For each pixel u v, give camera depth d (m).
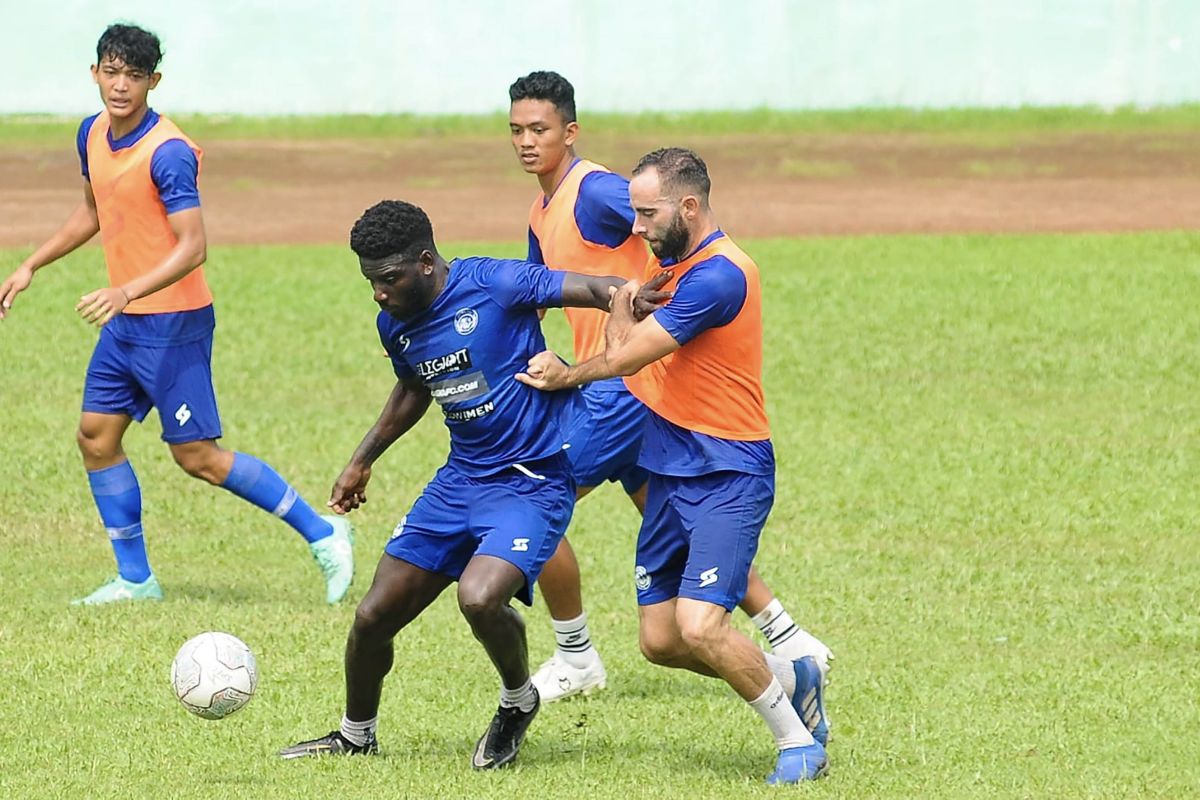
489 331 22.69
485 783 22.55
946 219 84.12
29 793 21.89
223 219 85.12
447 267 22.88
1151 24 113.75
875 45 115.50
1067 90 115.00
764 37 115.44
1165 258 71.81
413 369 23.31
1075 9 113.94
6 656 28.66
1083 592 33.59
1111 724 25.72
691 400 22.55
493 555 22.50
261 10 114.50
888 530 38.34
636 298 22.50
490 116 114.94
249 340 58.75
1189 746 24.64
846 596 33.22
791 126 111.50
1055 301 63.72
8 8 112.00
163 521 39.28
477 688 27.58
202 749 24.02
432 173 98.56
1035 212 85.62
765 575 34.78
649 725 26.02
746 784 22.66
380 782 22.45
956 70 115.56
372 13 115.25
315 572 35.69
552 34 115.75
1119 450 45.41
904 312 62.34
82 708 26.00
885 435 47.06
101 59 31.55
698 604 22.39
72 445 45.47
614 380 27.88
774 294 65.44
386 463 44.66
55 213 84.44
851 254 74.00
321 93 116.06
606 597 33.62
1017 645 30.19
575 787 22.42
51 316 61.94
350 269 71.50
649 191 22.12
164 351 32.31
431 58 116.31
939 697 27.05
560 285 22.69
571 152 28.78
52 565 35.62
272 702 26.45
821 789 22.44
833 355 56.41
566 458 23.56
